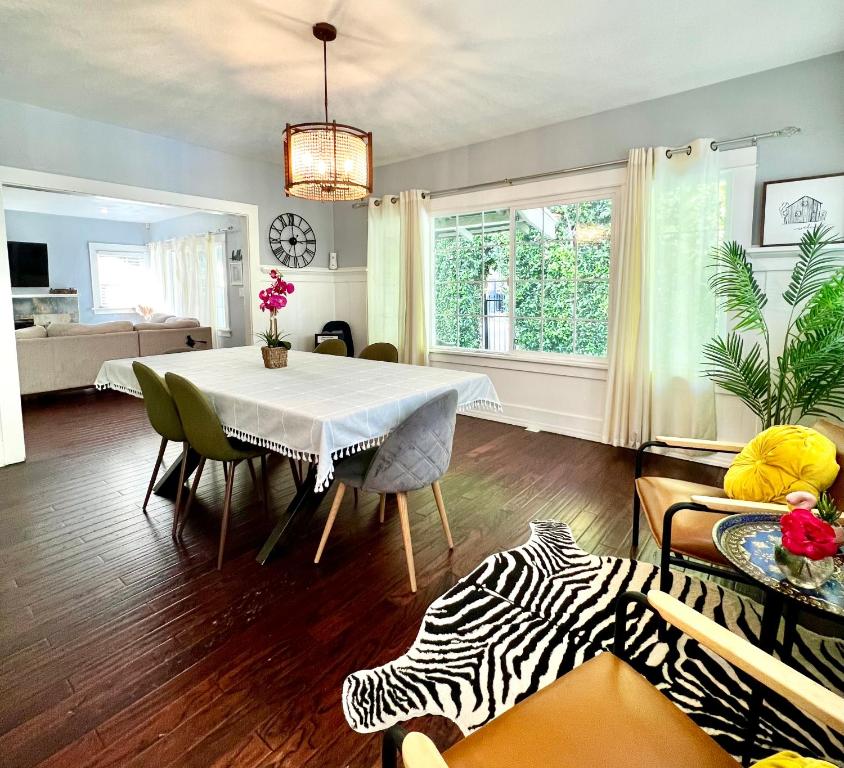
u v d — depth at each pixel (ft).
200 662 5.16
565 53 9.00
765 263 10.01
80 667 5.09
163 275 28.99
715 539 4.32
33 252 26.21
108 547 7.55
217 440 6.96
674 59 9.26
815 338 8.09
